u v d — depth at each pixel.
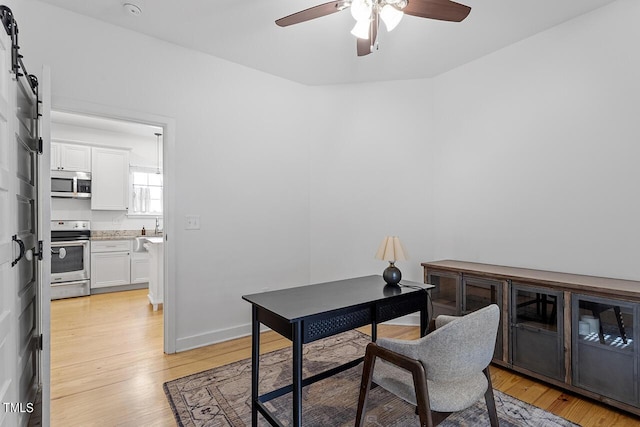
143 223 5.59
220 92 3.04
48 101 1.73
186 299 2.84
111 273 4.86
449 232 3.32
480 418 1.84
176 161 2.79
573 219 2.45
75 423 1.79
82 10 2.33
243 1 2.24
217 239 3.02
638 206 2.15
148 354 2.71
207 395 2.08
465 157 3.19
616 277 2.23
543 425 1.77
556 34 2.54
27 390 1.81
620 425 1.77
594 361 1.96
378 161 3.57
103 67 2.46
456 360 1.29
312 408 1.95
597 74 2.32
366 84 3.59
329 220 3.64
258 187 3.28
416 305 2.05
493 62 2.96
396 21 1.78
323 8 1.85
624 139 2.21
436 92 3.44
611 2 2.25
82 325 3.42
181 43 2.79
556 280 2.17
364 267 3.58
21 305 1.63
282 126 3.45
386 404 1.99
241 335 3.14
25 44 2.18
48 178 1.72
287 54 2.98
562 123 2.51
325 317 1.59
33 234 1.93
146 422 1.81
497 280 2.44
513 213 2.82
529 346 2.27
